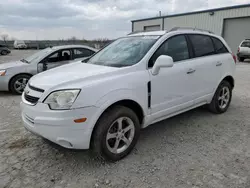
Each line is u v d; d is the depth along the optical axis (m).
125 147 2.96
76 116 2.45
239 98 5.75
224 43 4.57
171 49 3.52
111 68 2.99
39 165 2.82
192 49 3.83
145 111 3.09
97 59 3.71
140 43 3.53
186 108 3.79
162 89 3.25
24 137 3.59
